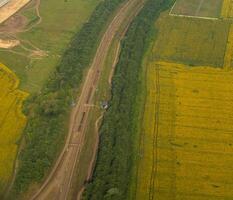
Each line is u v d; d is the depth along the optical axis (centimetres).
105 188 17125
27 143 19275
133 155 19088
